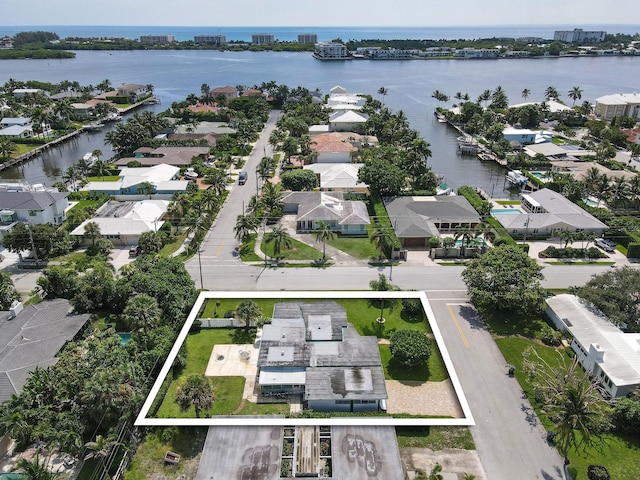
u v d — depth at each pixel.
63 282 77.62
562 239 103.44
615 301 72.12
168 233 105.12
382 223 106.44
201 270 90.75
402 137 169.38
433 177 128.50
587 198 124.94
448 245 95.81
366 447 49.25
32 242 91.88
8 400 53.75
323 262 94.00
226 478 45.72
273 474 46.31
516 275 74.50
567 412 48.44
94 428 52.53
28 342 64.12
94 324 73.38
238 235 100.25
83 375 55.59
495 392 60.72
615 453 52.50
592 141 181.50
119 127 164.25
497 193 134.50
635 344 65.06
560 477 49.62
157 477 49.25
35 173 153.62
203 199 112.62
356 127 189.88
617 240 104.06
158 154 155.12
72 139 199.88
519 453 52.25
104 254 96.88
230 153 164.62
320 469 47.22
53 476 46.34
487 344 69.88
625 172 137.12
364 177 120.81
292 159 160.25
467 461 51.12
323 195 116.12
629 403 55.19
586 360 64.62
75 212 110.62
